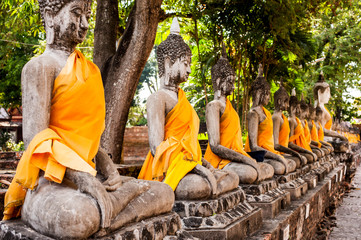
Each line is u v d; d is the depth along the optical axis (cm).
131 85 616
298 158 871
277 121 859
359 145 2812
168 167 436
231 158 577
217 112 576
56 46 308
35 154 274
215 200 423
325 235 852
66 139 290
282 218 567
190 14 1014
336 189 1275
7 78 1648
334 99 2041
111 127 610
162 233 317
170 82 472
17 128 2617
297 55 1052
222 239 395
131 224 293
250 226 468
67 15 301
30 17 1032
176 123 458
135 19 604
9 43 1332
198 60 1135
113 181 304
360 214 1127
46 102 287
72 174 272
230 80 581
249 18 987
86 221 250
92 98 298
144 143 1272
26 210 281
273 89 1295
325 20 1752
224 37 1120
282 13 873
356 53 1838
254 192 570
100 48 689
